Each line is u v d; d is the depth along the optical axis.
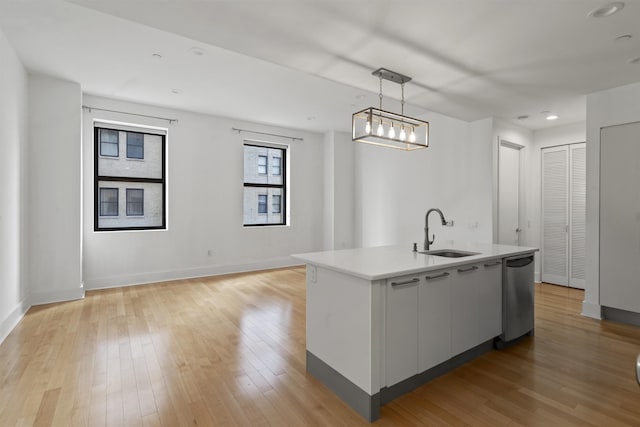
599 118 3.52
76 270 4.15
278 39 2.42
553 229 5.10
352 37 2.40
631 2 1.99
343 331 2.05
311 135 6.74
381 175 6.34
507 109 4.16
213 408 1.96
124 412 1.91
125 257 4.88
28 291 3.83
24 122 3.66
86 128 4.56
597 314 3.56
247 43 2.48
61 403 1.99
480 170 4.66
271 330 3.20
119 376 2.32
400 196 5.95
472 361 2.57
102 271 4.72
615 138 3.42
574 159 4.86
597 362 2.56
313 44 2.50
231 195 5.79
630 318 3.40
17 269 3.41
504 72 3.01
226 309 3.82
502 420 1.85
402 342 2.04
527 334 3.09
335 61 2.79
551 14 2.11
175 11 2.06
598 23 2.21
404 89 3.44
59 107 4.00
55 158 3.99
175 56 3.35
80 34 2.93
